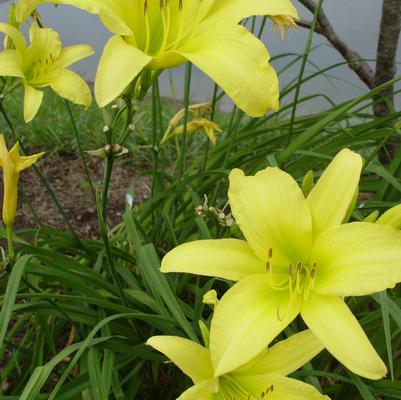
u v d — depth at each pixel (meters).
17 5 0.29
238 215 0.28
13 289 0.33
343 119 0.63
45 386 0.48
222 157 0.64
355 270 0.26
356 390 0.39
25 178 0.88
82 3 0.28
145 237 0.53
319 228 0.28
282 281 0.28
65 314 0.40
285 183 0.28
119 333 0.44
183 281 0.49
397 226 0.28
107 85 0.26
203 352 0.28
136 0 0.30
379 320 0.42
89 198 0.84
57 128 0.96
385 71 0.62
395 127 0.46
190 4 0.31
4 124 0.95
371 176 0.63
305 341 0.29
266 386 0.29
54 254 0.45
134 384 0.43
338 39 0.63
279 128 0.63
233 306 0.27
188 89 0.52
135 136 0.93
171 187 0.55
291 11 0.31
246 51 0.29
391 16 0.59
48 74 0.45
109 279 0.50
